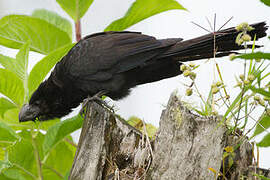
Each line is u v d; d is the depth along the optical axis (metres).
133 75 6.71
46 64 6.05
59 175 6.92
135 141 5.23
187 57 6.25
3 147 6.41
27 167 6.43
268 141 5.04
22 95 6.54
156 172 4.73
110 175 5.11
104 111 5.29
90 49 6.63
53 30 6.75
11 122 7.13
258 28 5.51
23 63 6.23
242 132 5.15
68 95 7.11
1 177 6.16
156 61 6.50
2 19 6.48
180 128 4.74
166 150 4.75
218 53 6.00
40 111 7.14
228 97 4.96
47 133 6.07
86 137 5.27
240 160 5.19
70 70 6.68
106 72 6.60
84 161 5.19
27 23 6.60
